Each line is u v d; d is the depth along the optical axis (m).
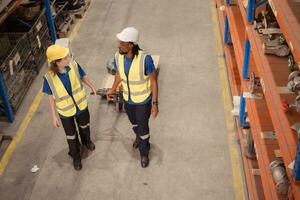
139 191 4.88
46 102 6.55
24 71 6.82
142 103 4.62
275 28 4.29
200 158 5.29
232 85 6.00
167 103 6.32
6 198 4.92
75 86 4.69
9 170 5.30
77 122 5.16
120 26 8.70
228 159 5.26
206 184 4.93
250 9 4.34
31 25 7.31
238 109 5.35
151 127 5.83
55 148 5.60
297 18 2.98
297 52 2.53
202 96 6.45
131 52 4.29
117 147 5.53
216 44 7.84
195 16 8.93
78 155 5.19
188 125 5.87
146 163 5.16
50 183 5.07
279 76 3.70
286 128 3.09
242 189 4.83
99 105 6.33
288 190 3.16
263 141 3.88
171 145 5.52
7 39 6.81
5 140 5.82
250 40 4.22
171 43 7.96
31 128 6.01
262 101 4.38
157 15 9.05
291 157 2.86
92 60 7.54
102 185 4.99
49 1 7.69
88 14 9.27
